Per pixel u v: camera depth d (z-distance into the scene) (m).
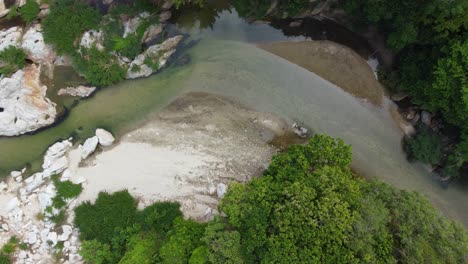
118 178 25.88
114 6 26.19
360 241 17.59
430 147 26.05
